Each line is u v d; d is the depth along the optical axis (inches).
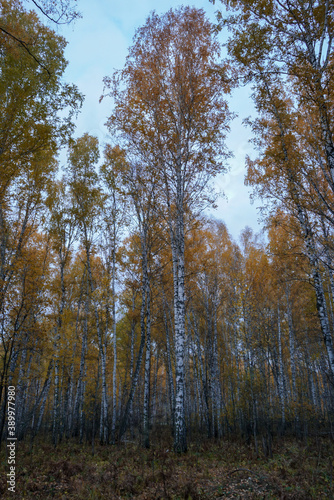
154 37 424.8
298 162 289.6
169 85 435.5
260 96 297.9
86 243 578.2
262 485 245.6
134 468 295.0
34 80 302.4
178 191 428.8
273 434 562.6
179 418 358.3
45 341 424.5
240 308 531.2
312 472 260.1
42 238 638.5
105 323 552.4
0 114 296.7
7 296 332.5
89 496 229.8
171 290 692.1
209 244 725.3
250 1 247.0
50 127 315.6
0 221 407.5
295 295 732.0
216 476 273.1
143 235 538.0
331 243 310.8
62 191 663.1
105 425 508.4
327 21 234.4
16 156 310.8
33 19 293.9
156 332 811.4
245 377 476.7
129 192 508.4
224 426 662.5
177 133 428.5
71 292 745.6
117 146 582.9
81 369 573.3
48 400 842.2
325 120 237.8
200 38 422.6
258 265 690.2
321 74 225.3
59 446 472.1
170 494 221.3
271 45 251.3
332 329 560.1
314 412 530.6
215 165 420.5
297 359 795.4
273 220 415.5
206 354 637.9
